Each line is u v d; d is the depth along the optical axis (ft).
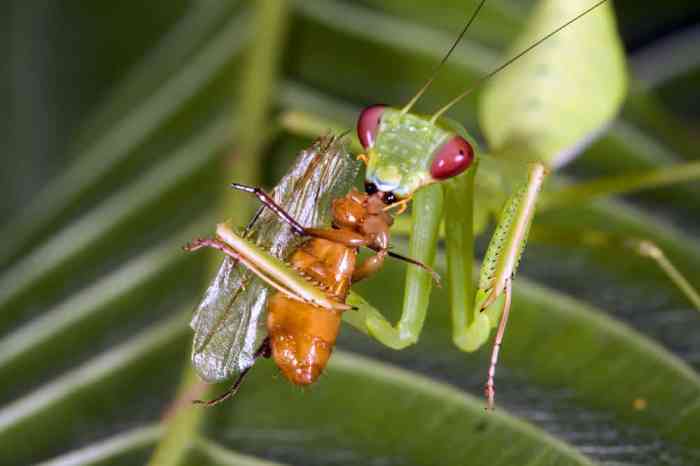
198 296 0.55
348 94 0.60
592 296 0.55
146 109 0.60
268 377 0.52
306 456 0.51
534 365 0.53
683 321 0.54
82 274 0.57
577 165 0.61
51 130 0.64
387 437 0.51
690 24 0.63
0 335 0.56
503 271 0.51
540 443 0.51
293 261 0.50
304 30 0.61
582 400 0.52
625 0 0.63
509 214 0.52
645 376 0.52
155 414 0.52
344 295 0.50
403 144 0.53
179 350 0.53
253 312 0.50
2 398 0.54
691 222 0.58
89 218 0.58
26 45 0.64
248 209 0.56
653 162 0.60
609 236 0.55
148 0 0.63
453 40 0.61
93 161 0.60
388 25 0.61
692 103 0.62
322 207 0.51
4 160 0.64
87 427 0.53
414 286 0.52
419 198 0.53
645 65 0.63
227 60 0.60
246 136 0.58
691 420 0.51
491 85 0.60
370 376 0.52
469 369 0.53
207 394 0.51
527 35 0.60
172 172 0.58
